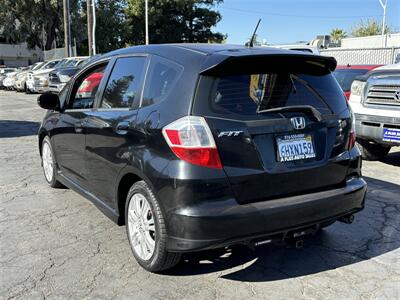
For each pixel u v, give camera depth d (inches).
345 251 153.0
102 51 1809.8
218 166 115.3
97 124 158.2
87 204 200.7
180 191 115.3
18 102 742.5
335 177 135.9
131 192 137.6
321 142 132.6
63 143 195.3
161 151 121.5
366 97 264.2
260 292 126.0
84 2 1733.5
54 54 1491.1
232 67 122.9
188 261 144.0
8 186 228.7
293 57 130.6
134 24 1946.4
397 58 584.7
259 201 120.9
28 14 1711.4
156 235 125.6
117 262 143.0
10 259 144.9
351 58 788.0
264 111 122.5
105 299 121.9
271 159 122.3
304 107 128.9
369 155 289.0
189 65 124.8
